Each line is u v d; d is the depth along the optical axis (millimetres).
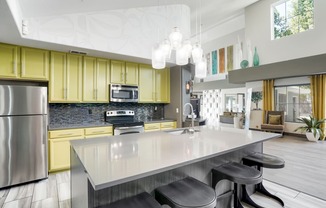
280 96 7070
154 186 1521
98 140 1970
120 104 4324
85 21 3131
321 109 5805
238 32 8508
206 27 7871
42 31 2768
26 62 3043
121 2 3170
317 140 5621
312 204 2205
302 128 5926
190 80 4848
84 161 1278
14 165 2637
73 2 2596
